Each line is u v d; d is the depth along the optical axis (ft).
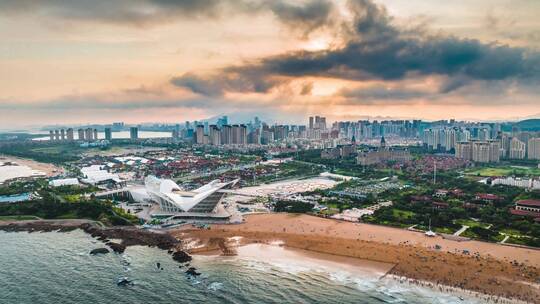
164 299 569.23
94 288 600.80
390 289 593.42
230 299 570.87
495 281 601.62
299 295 582.35
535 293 563.07
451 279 614.75
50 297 571.28
